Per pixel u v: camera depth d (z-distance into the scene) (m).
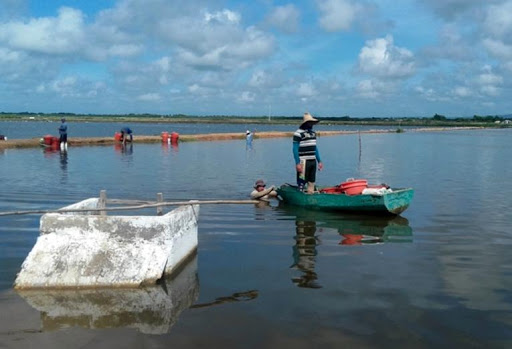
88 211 7.60
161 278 6.86
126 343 4.97
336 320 5.50
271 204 13.39
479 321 5.50
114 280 6.58
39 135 65.38
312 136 13.34
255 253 8.25
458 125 168.50
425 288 6.54
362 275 7.09
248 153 34.09
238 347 4.88
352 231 10.05
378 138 65.31
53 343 4.97
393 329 5.28
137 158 28.08
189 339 5.05
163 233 6.96
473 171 23.61
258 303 6.00
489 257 8.10
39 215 10.98
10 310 5.78
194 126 157.38
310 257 8.03
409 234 9.81
